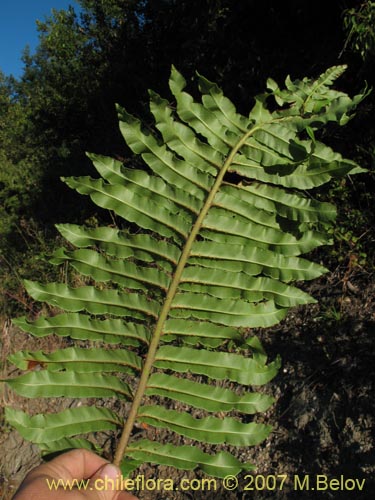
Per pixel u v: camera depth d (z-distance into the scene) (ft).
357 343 9.82
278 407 10.02
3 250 23.56
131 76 25.35
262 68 15.57
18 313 16.72
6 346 14.67
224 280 4.64
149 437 10.81
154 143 4.68
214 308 4.65
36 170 30.55
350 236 11.43
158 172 4.70
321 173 4.51
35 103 36.60
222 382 10.80
